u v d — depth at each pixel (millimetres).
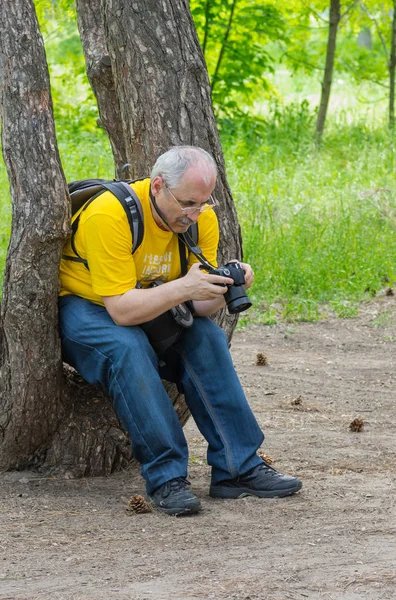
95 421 5047
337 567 3699
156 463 4434
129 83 4941
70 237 4590
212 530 4199
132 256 4410
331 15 16953
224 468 4668
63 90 20297
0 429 4875
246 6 17297
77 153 14492
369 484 4984
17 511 4488
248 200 12109
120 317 4379
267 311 9484
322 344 8648
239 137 16047
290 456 5551
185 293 4289
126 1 4879
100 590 3479
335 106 22500
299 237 10992
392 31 17984
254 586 3498
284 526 4254
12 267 4551
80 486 4879
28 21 4445
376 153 15016
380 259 10812
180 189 4242
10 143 4461
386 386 7395
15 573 3678
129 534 4156
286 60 19281
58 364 4750
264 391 7180
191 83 4953
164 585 3520
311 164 14656
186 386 4688
